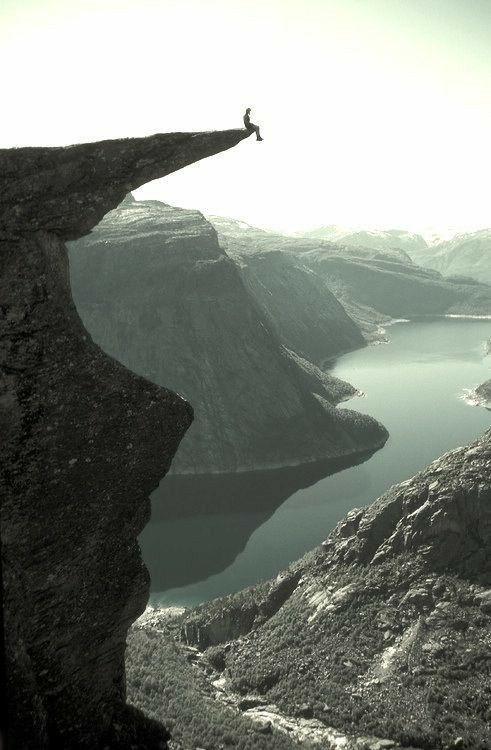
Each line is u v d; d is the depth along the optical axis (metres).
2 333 14.29
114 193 15.35
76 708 15.87
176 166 15.86
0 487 14.57
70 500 15.42
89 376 15.36
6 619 13.90
